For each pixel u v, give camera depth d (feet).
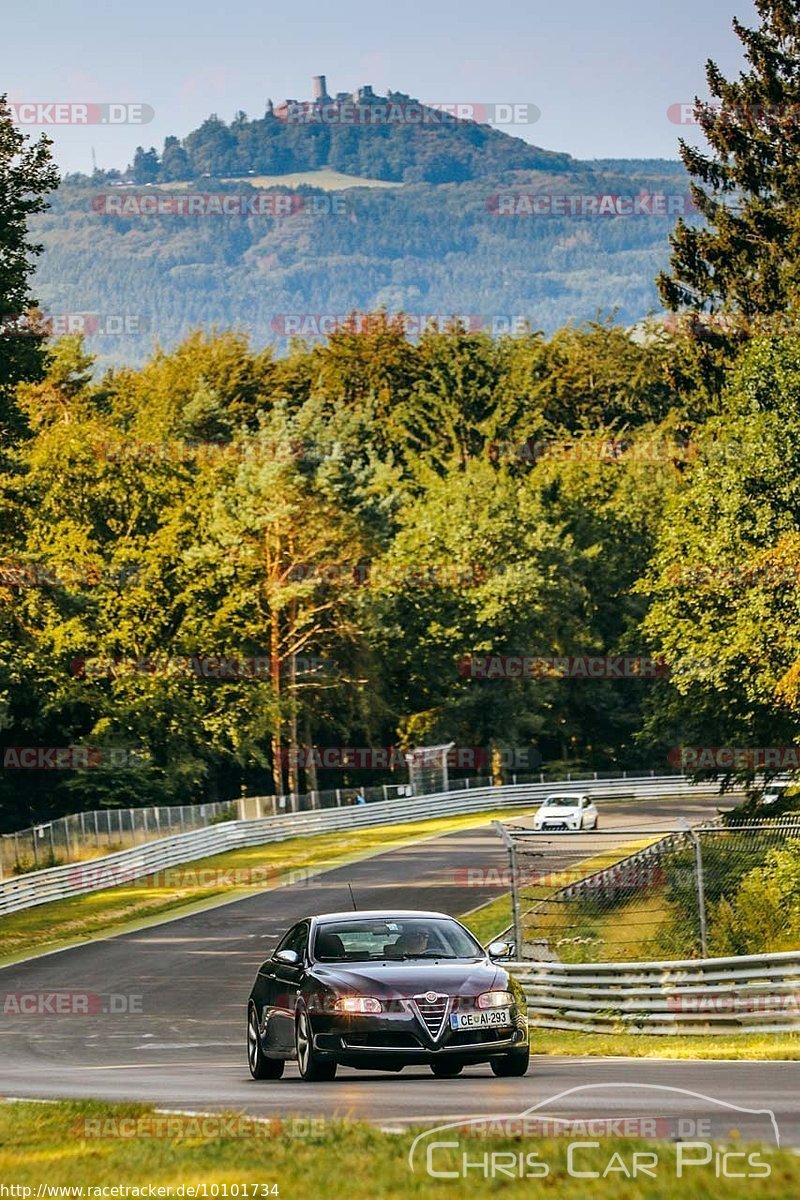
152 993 143.74
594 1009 108.99
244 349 555.69
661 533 212.43
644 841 280.92
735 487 200.75
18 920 208.13
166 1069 86.07
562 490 479.82
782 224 276.41
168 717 319.27
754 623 189.98
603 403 554.46
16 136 206.80
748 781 205.16
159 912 219.61
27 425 215.10
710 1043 89.51
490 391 520.83
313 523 368.68
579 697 458.50
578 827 307.99
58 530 328.49
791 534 190.49
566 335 592.19
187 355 552.00
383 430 527.81
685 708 208.64
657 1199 33.60
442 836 312.91
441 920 74.18
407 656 418.92
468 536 431.02
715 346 282.77
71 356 434.30
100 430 344.28
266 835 309.42
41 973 160.86
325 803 344.49
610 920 154.81
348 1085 66.18
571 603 447.01
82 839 244.83
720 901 147.13
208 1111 56.85
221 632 338.54
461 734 435.12
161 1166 43.93
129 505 340.59
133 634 325.83
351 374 558.97
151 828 269.03
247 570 350.43
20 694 294.25
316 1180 39.47
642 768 463.42
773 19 278.05
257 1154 44.37
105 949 181.06
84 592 320.50
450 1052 65.51
